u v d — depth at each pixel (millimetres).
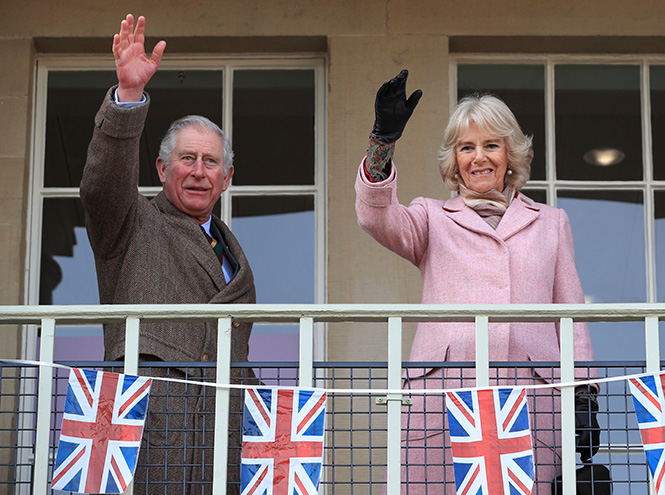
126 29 13164
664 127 20109
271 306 12117
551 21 19875
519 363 12234
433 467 13273
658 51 20297
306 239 19625
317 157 19953
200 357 13781
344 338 18500
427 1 19969
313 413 11586
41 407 12039
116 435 11570
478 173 14344
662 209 19797
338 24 19844
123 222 13938
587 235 19641
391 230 13758
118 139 13023
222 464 11883
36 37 19828
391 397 11891
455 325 13703
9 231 19031
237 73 20312
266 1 19953
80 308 12156
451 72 20250
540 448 13320
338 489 17672
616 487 18203
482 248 13906
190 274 14305
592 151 20000
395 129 13195
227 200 19734
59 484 11406
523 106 20156
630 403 18344
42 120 19922
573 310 12125
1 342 18562
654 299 19422
